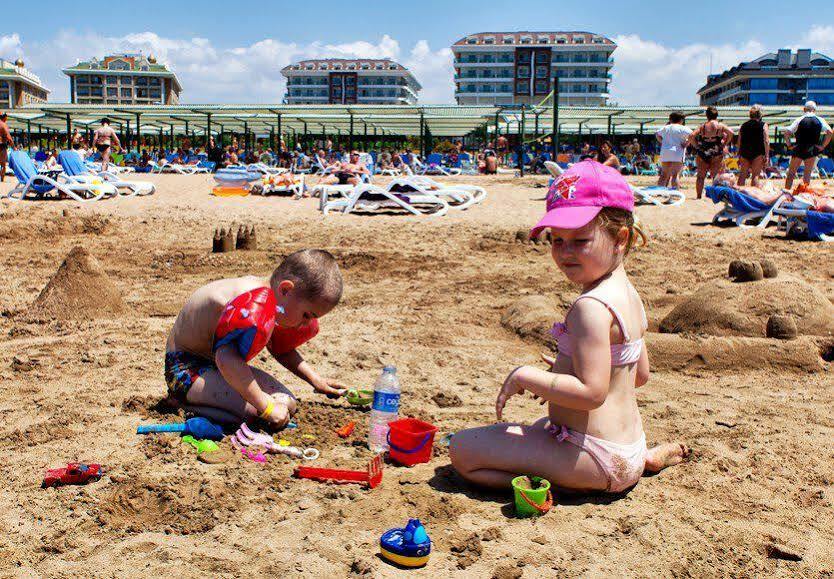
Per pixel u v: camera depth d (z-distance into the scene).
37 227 12.05
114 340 5.77
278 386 4.06
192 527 2.86
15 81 145.50
